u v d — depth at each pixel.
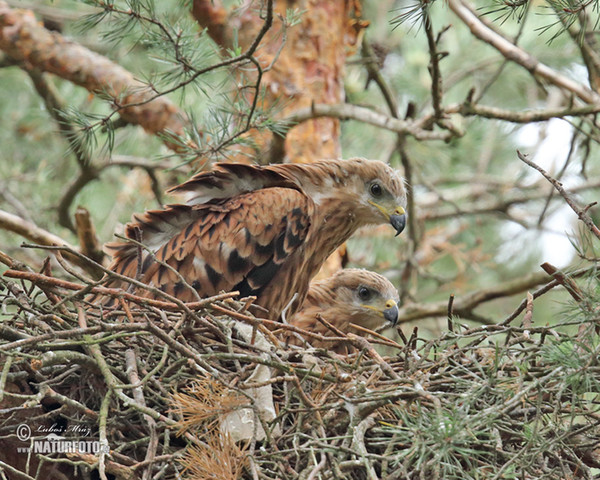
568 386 8.82
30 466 8.84
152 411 7.99
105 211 17.42
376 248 18.30
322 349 9.30
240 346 9.18
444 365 9.30
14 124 17.78
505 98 19.00
